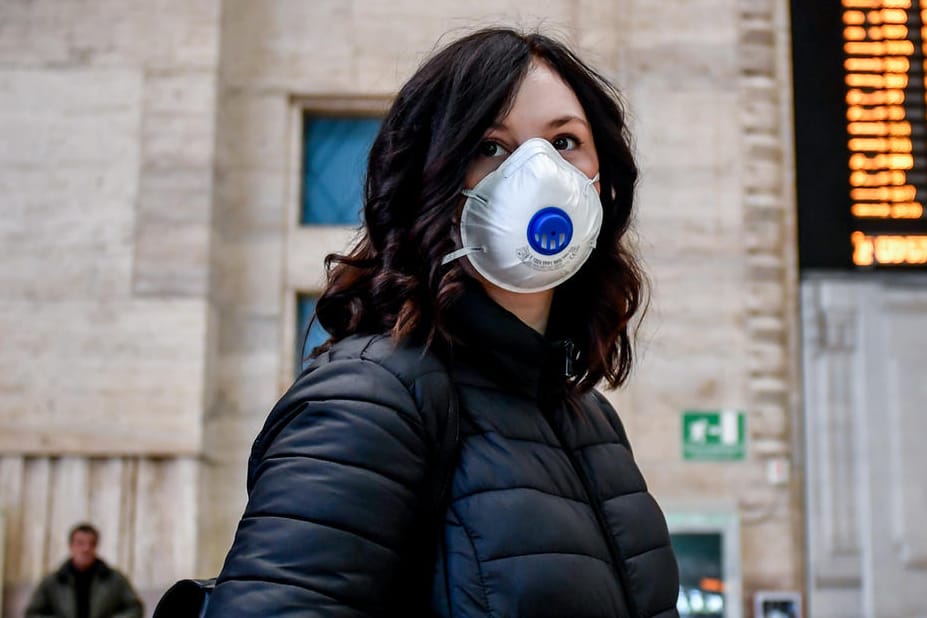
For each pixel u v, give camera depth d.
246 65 8.29
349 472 1.24
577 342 1.75
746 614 7.80
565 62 1.63
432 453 1.32
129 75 7.96
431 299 1.42
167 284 7.74
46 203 7.82
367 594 1.21
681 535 7.78
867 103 8.41
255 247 8.10
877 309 8.19
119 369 7.65
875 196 8.32
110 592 6.93
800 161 8.37
